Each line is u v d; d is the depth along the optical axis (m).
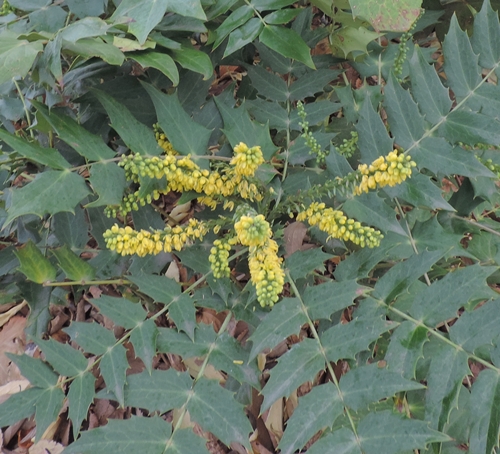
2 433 0.90
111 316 0.68
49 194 0.62
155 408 0.65
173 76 0.67
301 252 0.73
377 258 0.70
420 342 0.63
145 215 0.80
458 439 0.69
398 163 0.61
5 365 0.98
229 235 0.71
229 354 0.70
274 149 0.75
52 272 0.69
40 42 0.63
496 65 0.70
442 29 0.98
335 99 0.98
